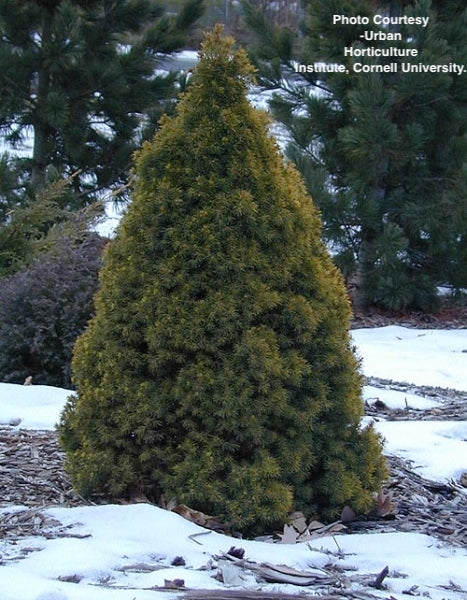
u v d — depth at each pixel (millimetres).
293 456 4293
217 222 4266
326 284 4449
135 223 4367
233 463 4246
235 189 4312
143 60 14398
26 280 7738
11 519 4039
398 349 10984
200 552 3742
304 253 4410
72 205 13531
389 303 12867
